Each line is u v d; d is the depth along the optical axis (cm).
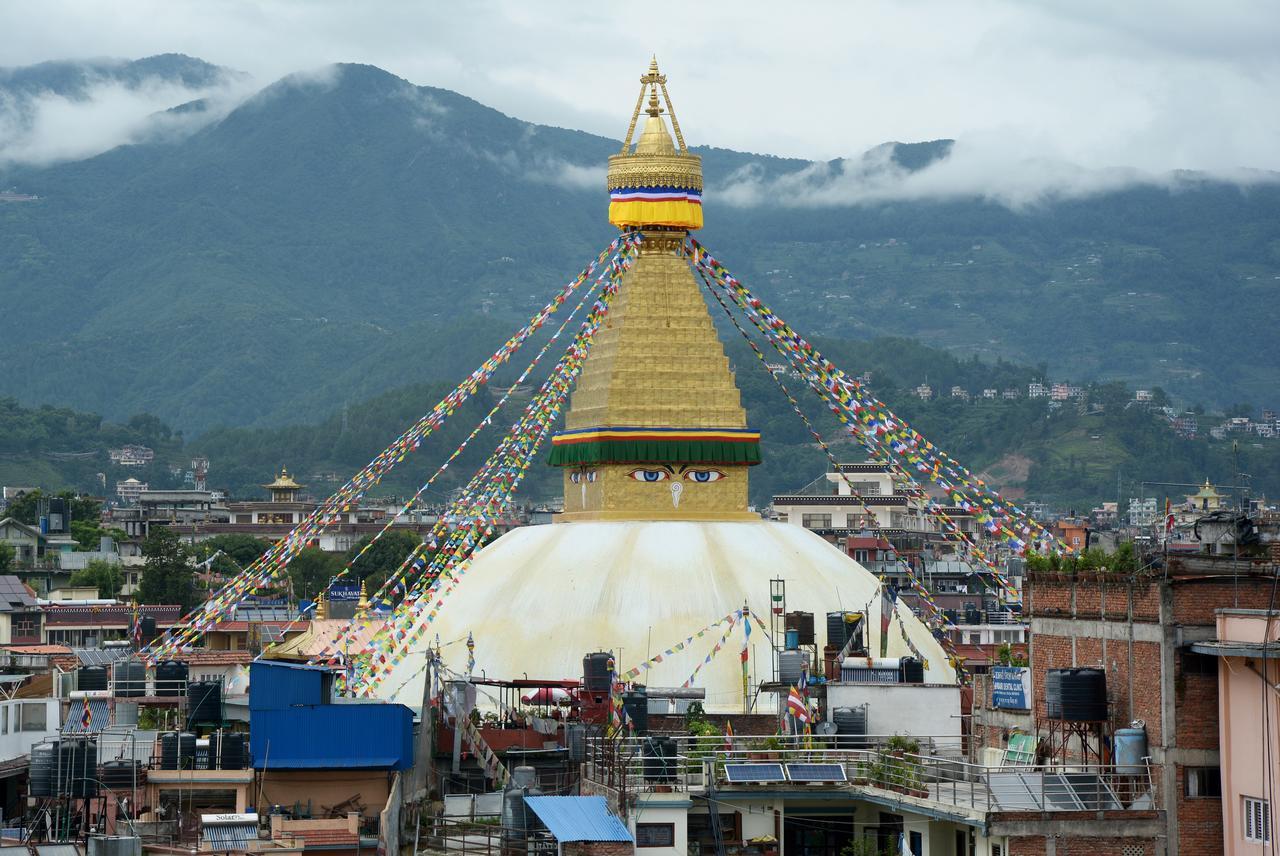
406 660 12512
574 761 9388
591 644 12181
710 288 13950
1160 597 7262
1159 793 7181
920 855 7675
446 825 9012
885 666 9988
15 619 17575
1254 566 7281
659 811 7844
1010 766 7669
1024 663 9862
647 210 13725
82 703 10844
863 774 8069
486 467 13675
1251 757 6938
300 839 7938
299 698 8844
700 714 9700
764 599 12450
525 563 13000
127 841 7538
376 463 13350
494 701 11106
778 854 8019
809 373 13450
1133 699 7412
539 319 13838
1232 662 7038
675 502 13425
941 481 12281
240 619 17888
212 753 8788
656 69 14025
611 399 13488
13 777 9462
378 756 8825
